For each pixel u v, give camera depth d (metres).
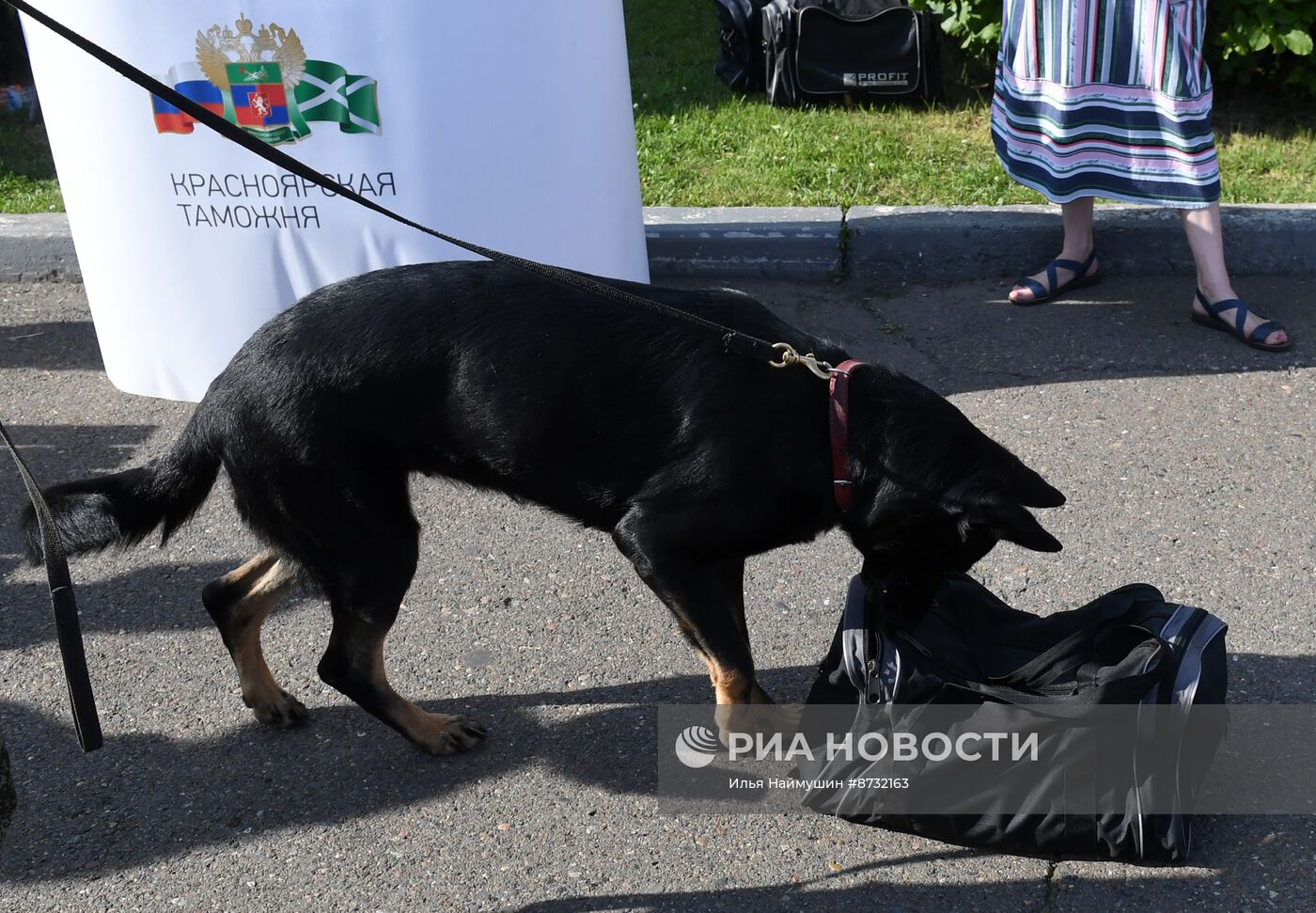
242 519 2.79
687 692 3.08
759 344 2.60
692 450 2.57
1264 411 4.13
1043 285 4.92
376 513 2.69
